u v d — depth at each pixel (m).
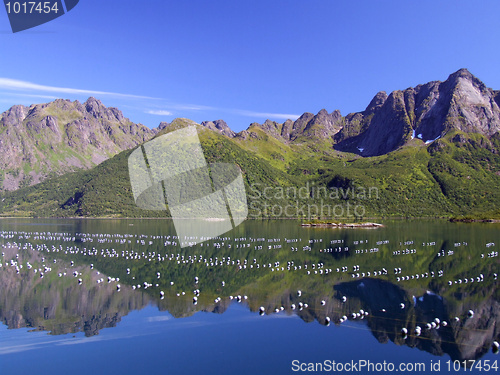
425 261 87.94
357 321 48.28
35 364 37.09
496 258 90.62
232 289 64.12
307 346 40.84
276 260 91.19
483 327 46.06
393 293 61.03
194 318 49.66
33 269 80.25
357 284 66.75
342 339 42.72
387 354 39.12
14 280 70.19
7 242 124.81
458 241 121.75
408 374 35.00
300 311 52.41
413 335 43.72
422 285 65.81
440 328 45.94
